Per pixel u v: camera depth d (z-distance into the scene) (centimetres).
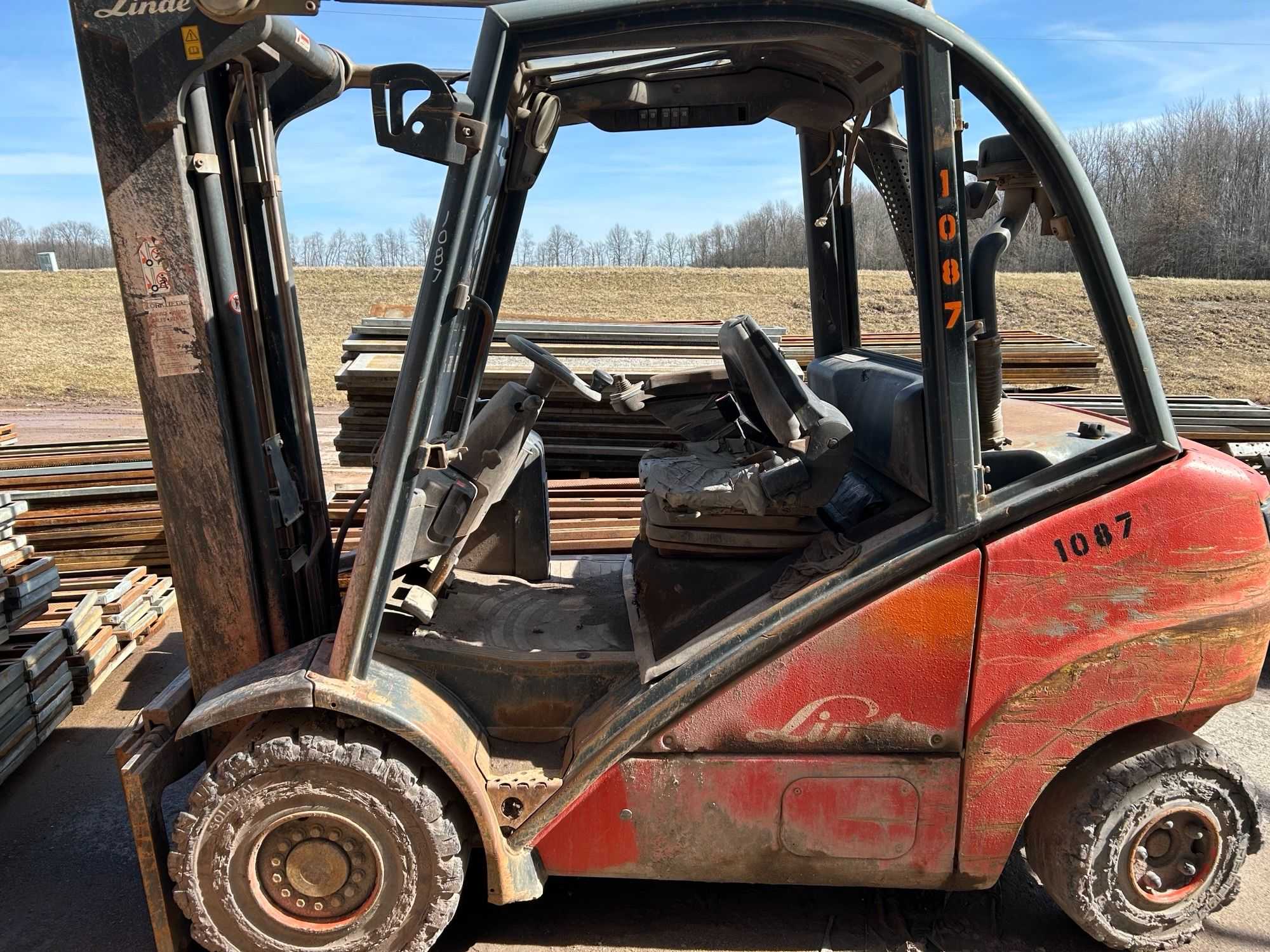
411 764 255
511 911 306
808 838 264
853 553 254
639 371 563
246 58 264
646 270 3562
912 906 311
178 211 255
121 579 556
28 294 2706
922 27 229
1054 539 249
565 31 230
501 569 347
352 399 536
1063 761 261
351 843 256
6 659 432
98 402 1579
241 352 273
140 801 261
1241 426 564
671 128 305
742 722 257
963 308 238
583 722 275
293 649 280
